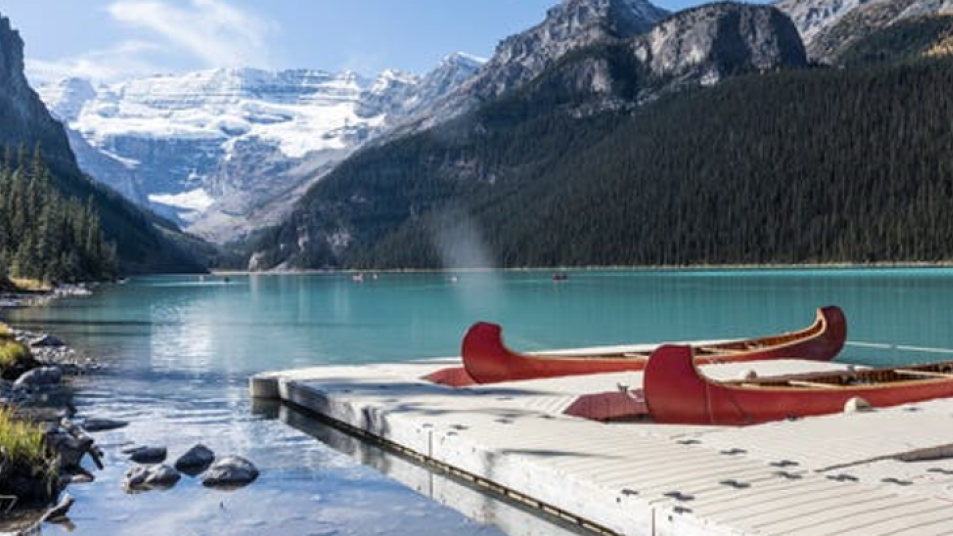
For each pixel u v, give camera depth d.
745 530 8.67
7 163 163.75
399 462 14.65
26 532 10.92
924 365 19.80
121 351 34.41
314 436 16.95
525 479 11.91
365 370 22.73
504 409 16.09
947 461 12.04
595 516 10.59
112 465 14.41
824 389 16.53
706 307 56.78
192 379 25.81
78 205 158.50
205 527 11.18
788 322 45.03
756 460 11.65
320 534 10.92
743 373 20.64
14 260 111.62
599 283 104.75
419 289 100.75
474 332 21.59
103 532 10.96
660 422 15.52
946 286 75.88
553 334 40.09
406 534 10.93
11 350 25.81
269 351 34.50
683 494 10.04
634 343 35.78
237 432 17.41
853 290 71.81
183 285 138.62
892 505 9.44
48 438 14.12
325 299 80.69
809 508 9.36
